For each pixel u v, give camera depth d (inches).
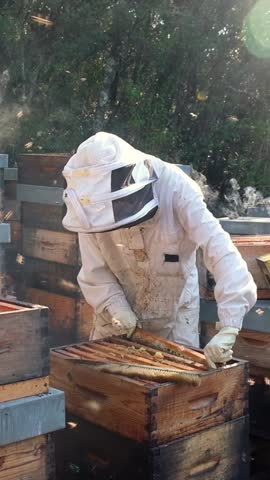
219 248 161.8
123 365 147.8
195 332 184.5
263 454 181.3
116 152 148.2
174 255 172.2
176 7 568.7
